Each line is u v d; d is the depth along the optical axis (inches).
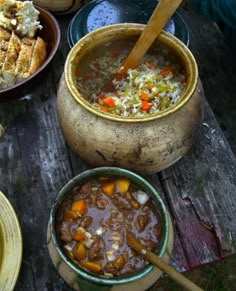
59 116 32.6
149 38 31.8
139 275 26.1
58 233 28.6
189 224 33.9
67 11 46.9
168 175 35.8
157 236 29.1
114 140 30.1
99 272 27.8
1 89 38.3
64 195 29.3
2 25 40.8
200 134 37.9
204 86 47.5
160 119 29.7
